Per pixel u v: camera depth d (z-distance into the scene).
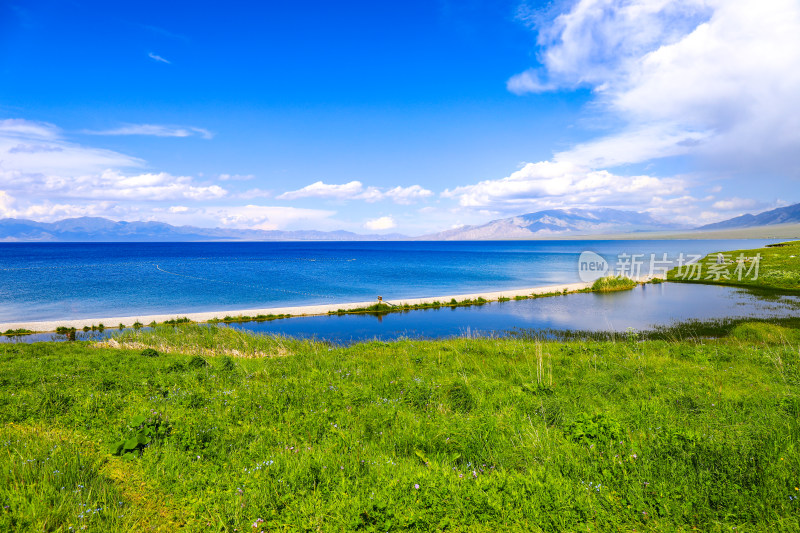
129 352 19.67
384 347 19.80
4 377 13.26
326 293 54.41
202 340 24.08
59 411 9.52
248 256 179.62
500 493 5.74
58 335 29.23
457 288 59.75
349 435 7.98
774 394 10.07
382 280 71.81
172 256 178.12
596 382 11.99
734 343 22.09
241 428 8.55
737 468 5.89
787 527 4.77
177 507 5.75
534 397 10.37
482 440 7.58
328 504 5.63
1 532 4.80
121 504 5.67
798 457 6.05
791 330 24.52
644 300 42.38
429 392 10.75
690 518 5.08
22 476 5.98
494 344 20.27
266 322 34.75
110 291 55.97
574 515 5.27
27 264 118.50
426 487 5.86
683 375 12.71
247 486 6.09
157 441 7.59
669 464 6.25
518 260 138.50
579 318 34.12
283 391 10.97
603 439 7.31
